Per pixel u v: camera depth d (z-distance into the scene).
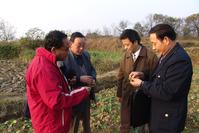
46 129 1.47
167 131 1.52
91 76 2.10
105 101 3.37
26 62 6.61
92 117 2.91
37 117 1.47
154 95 1.50
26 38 7.95
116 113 2.97
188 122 2.73
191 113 2.95
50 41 1.46
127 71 2.06
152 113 1.57
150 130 1.62
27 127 2.80
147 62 2.00
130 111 2.05
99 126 2.68
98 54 7.79
